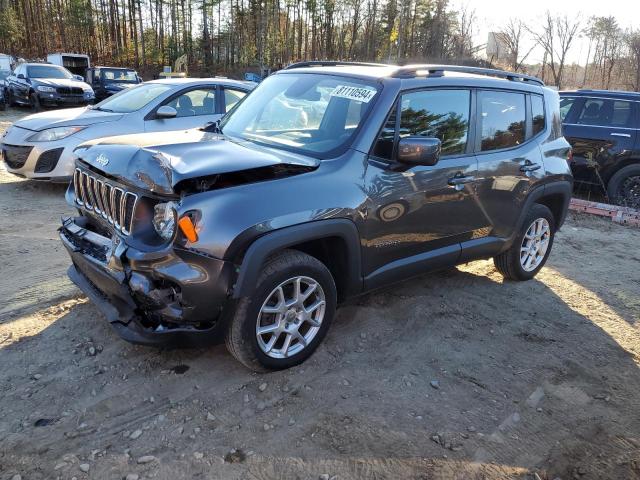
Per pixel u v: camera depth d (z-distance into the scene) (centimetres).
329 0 6134
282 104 405
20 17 5422
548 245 532
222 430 284
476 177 421
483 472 268
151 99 750
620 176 863
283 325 326
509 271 509
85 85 1888
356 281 358
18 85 1884
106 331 369
